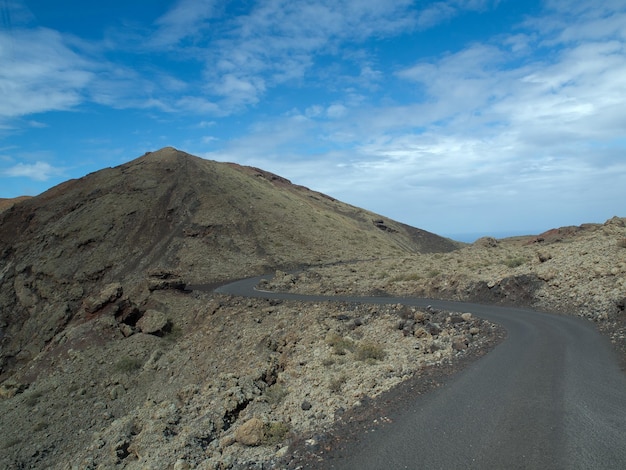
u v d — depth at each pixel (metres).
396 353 15.38
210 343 28.09
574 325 17.66
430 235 136.00
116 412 23.27
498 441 7.23
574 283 23.50
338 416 9.50
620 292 19.34
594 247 28.42
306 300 32.84
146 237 72.75
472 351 14.24
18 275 63.53
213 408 12.49
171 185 87.44
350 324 23.19
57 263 64.56
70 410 23.44
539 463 6.41
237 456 8.41
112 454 13.52
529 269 28.55
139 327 33.22
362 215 126.12
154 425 13.19
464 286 29.91
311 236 82.81
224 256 67.88
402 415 8.78
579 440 7.08
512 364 12.09
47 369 28.52
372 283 37.97
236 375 16.47
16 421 22.84
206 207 80.81
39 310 58.06
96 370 27.28
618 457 6.43
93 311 33.97
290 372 15.84
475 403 9.11
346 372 13.48
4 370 47.09
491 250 51.59
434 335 17.86
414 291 32.88
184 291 44.53
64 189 91.12
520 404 8.88
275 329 26.38
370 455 7.11
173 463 9.94
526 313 21.64
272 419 10.38
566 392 9.45
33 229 76.25
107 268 65.12
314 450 7.66
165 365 27.55
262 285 44.94
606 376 10.51
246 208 85.00
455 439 7.42
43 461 19.75
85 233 70.69
